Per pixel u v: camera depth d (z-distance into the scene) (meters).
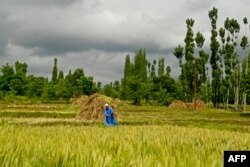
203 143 11.15
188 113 61.31
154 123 31.48
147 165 6.57
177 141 11.25
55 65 159.25
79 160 6.62
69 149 7.53
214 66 106.75
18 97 88.69
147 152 8.52
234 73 103.69
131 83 97.31
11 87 89.94
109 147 9.02
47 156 6.93
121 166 6.58
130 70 135.50
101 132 15.48
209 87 111.81
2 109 52.22
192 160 7.01
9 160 6.45
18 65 94.31
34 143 9.33
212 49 106.62
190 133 17.19
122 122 31.34
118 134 13.95
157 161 6.83
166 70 157.88
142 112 59.72
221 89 106.25
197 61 105.88
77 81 94.50
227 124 36.38
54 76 158.12
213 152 8.41
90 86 94.69
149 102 107.38
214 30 106.81
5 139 9.85
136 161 6.76
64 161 6.57
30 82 100.31
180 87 109.31
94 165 6.45
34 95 100.25
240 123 40.22
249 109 106.56
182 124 32.53
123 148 8.55
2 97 86.06
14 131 13.73
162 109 74.81
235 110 97.38
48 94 98.62
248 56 111.44
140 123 31.09
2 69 90.12
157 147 9.20
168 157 7.05
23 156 6.77
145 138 10.49
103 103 35.84
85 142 10.33
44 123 26.56
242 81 84.06
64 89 93.56
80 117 35.59
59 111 49.62
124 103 100.12
